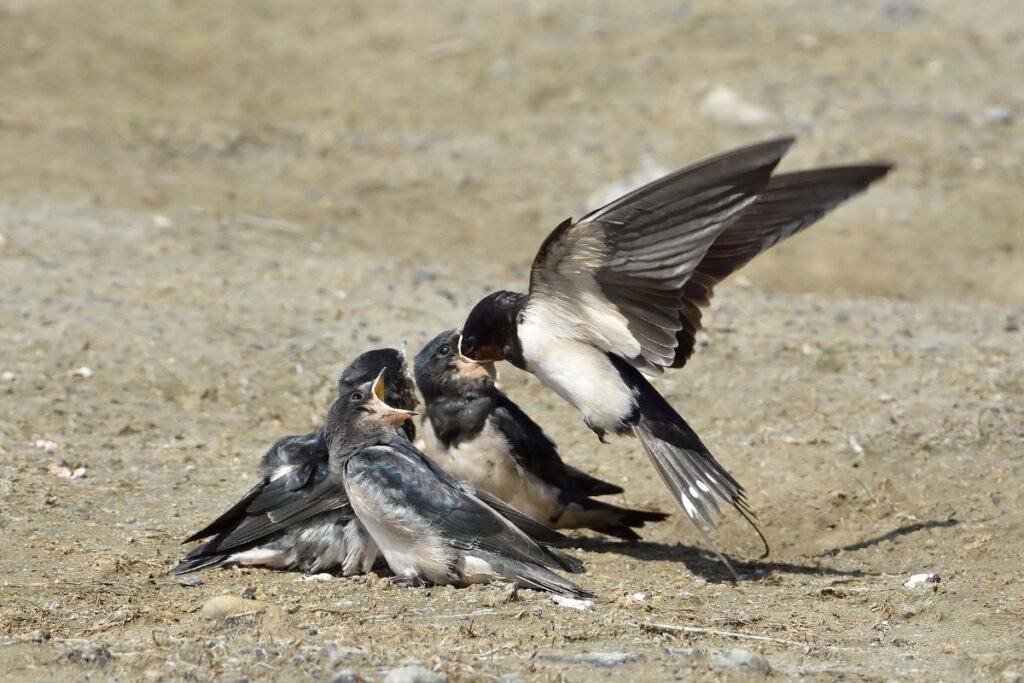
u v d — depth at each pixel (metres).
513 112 25.31
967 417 13.77
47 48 26.98
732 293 18.30
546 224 21.00
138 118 24.34
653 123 24.36
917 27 28.25
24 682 7.88
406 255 19.33
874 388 14.59
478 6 29.59
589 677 7.95
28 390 13.68
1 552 10.12
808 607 9.77
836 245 20.33
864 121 23.98
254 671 7.99
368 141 24.19
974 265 19.64
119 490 11.67
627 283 9.70
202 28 28.69
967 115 24.30
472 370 10.84
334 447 9.97
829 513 12.04
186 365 14.59
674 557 11.29
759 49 27.00
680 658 8.30
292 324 15.95
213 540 10.05
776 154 8.66
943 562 11.03
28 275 16.72
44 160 21.61
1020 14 29.20
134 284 16.80
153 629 8.71
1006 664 8.38
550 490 11.11
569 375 10.24
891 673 8.27
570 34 27.94
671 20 28.44
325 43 28.20
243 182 21.94
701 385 14.71
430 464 9.85
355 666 8.04
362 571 10.19
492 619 8.94
